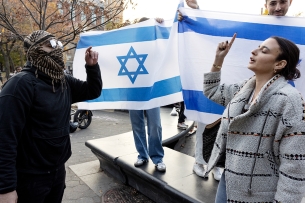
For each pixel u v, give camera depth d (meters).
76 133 6.86
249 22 2.46
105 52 3.08
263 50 1.40
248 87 1.51
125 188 3.42
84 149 5.31
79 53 3.19
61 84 1.77
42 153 1.63
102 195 3.23
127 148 3.84
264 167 1.33
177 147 5.59
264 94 1.32
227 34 2.48
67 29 5.35
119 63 3.01
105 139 4.36
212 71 1.80
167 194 2.66
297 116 1.21
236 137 1.40
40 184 1.66
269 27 2.44
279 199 1.24
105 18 5.12
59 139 1.71
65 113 1.79
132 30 2.95
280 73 1.41
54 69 1.67
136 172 3.06
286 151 1.23
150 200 3.09
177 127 5.62
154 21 2.87
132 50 2.94
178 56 2.52
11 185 1.43
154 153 3.06
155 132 2.97
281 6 2.47
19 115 1.48
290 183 1.21
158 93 2.69
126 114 10.07
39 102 1.57
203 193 2.50
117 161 3.38
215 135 1.75
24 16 5.09
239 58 2.47
